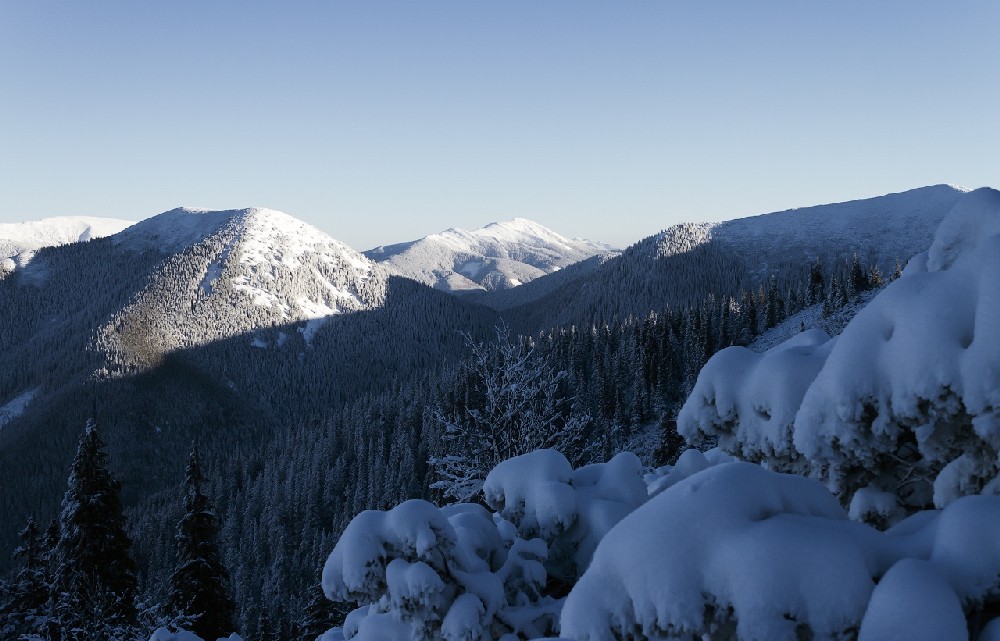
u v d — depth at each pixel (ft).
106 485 82.84
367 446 474.49
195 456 90.79
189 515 90.22
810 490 13.05
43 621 71.10
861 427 15.28
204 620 88.07
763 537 11.07
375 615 21.90
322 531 392.27
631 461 25.18
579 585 12.12
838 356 15.79
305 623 106.32
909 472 17.35
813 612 10.34
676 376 378.12
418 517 20.62
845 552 10.81
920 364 14.07
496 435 55.31
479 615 19.88
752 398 20.22
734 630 10.96
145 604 71.67
